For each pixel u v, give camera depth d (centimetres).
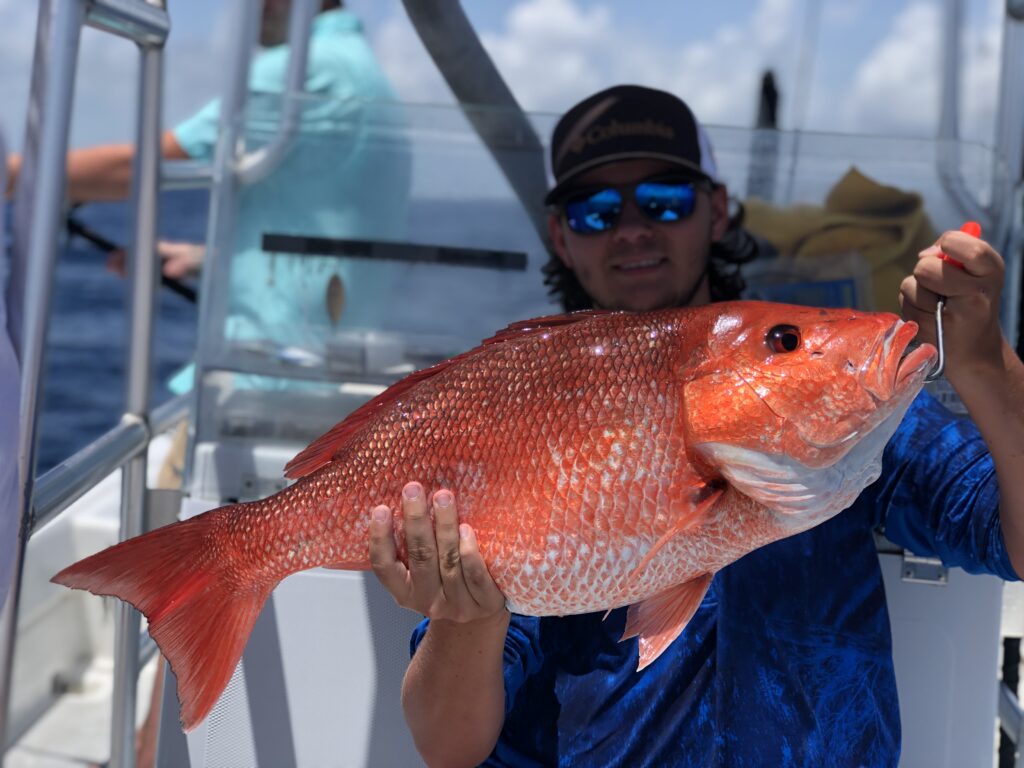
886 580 182
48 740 287
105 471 183
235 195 216
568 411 119
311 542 127
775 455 114
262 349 211
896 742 154
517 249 218
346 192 216
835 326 115
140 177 209
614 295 203
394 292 217
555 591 121
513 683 154
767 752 150
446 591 122
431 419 124
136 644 202
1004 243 215
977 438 159
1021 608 190
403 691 149
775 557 156
